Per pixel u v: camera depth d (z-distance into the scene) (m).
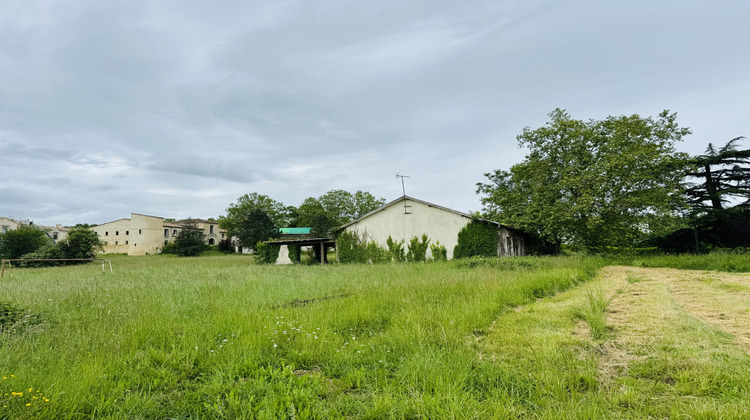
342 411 3.64
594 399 3.57
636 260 21.44
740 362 4.39
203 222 89.56
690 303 8.48
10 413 3.34
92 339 5.70
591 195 24.91
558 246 33.69
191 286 11.97
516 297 8.91
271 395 3.79
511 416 3.33
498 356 5.04
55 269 26.05
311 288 11.16
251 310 7.57
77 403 3.61
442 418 3.30
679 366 4.38
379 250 28.47
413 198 27.92
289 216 85.25
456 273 14.27
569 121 27.88
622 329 6.17
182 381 4.41
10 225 65.44
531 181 29.48
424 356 4.80
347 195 74.12
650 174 25.84
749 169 31.67
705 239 32.38
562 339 5.61
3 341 5.44
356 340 5.88
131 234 77.75
